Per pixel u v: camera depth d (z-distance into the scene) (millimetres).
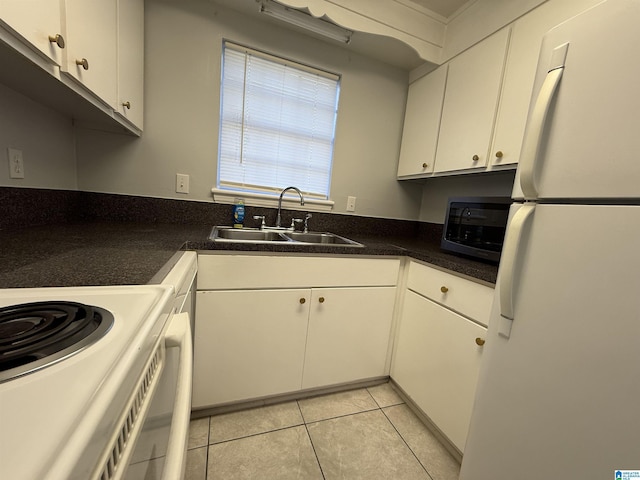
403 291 1567
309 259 1337
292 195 1896
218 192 1689
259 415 1371
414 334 1459
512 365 762
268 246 1243
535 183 708
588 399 598
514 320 760
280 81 1756
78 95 927
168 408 543
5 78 851
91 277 604
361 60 1895
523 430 729
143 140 1540
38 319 401
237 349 1286
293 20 1494
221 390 1298
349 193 2029
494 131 1361
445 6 1572
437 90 1727
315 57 1781
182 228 1495
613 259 562
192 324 1171
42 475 188
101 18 962
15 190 1049
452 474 1146
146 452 423
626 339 542
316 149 1921
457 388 1189
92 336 364
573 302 627
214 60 1589
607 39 573
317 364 1453
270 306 1303
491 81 1372
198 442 1198
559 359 652
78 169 1468
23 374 283
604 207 578
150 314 445
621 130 551
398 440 1293
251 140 1757
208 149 1655
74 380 282
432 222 2117
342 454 1199
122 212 1557
